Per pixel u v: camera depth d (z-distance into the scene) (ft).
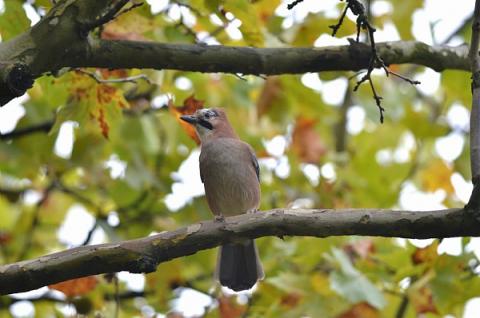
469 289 35.50
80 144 43.73
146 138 44.45
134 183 42.70
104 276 37.55
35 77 27.14
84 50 28.12
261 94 44.32
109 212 44.75
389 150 53.88
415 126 50.16
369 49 32.91
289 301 37.93
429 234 25.40
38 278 25.38
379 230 25.68
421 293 35.78
